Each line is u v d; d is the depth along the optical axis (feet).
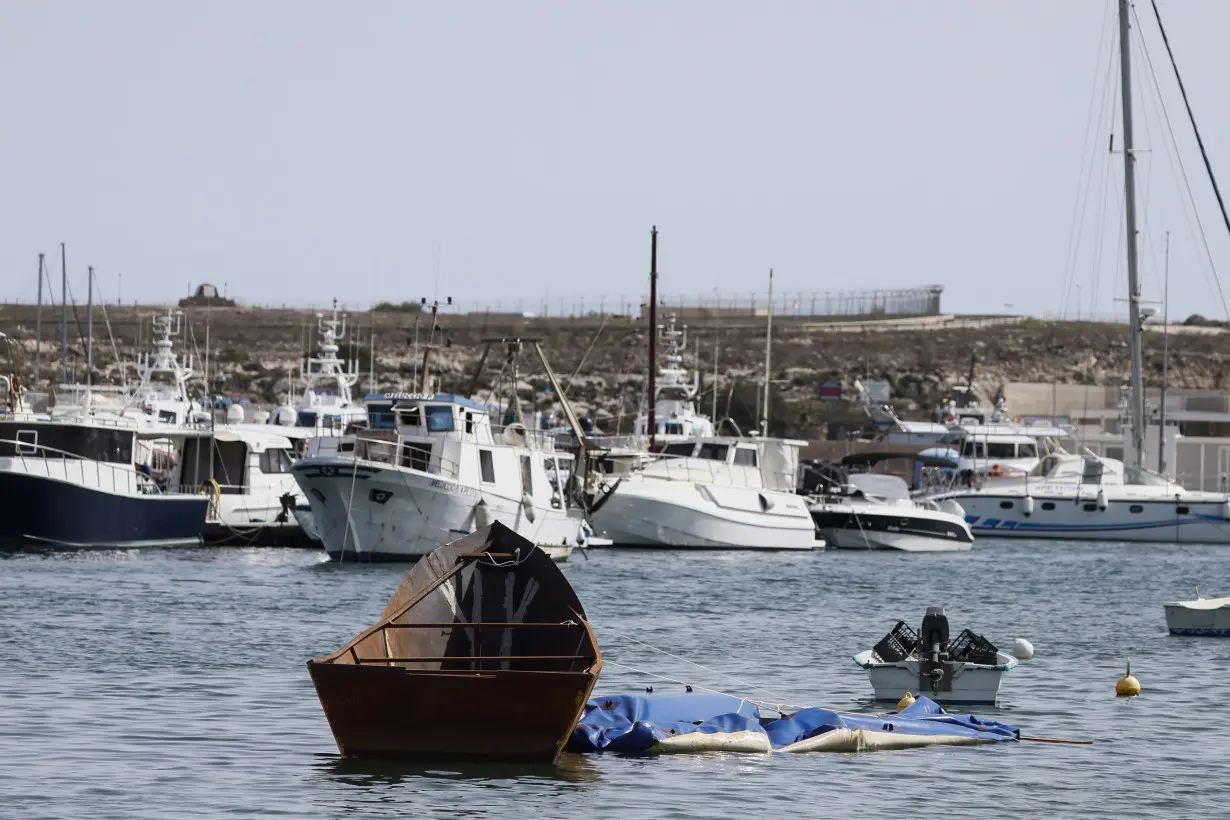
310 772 217.56
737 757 234.17
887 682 282.97
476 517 518.78
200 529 609.83
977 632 395.14
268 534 636.48
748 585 506.48
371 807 200.75
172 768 219.61
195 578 475.72
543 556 239.91
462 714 219.41
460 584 240.73
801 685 301.22
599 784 214.48
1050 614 439.22
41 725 247.50
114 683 286.05
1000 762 235.81
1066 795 215.92
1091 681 314.35
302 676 296.92
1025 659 297.94
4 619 369.09
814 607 441.27
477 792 208.23
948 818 203.41
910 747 245.24
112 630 354.74
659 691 289.74
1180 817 205.77
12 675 291.79
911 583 529.86
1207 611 386.11
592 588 483.92
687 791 212.64
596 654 229.04
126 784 210.38
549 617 238.07
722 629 385.29
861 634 379.14
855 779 222.89
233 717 256.32
